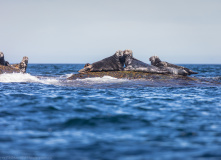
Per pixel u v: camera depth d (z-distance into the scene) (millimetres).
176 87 53094
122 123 25734
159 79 56969
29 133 22438
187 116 28641
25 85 52500
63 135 22078
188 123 25766
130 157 17797
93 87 51125
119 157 17797
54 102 35875
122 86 51969
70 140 20891
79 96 41344
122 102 36781
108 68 62344
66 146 19656
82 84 53188
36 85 52844
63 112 29969
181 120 26906
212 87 53656
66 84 53750
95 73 59531
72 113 29531
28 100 36938
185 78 59031
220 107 33719
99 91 47000
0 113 29062
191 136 21938
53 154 18219
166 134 22453
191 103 36469
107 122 26016
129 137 21672
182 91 48000
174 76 59406
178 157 17797
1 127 23953
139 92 46344
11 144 19906
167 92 46656
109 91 47125
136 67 60719
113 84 52875
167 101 37938
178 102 37188
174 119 27297
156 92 46562
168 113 30062
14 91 45125
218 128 24094
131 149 19172
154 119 27281
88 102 36375
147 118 27641
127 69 61125
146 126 24766
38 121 26078
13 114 28797
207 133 22703
